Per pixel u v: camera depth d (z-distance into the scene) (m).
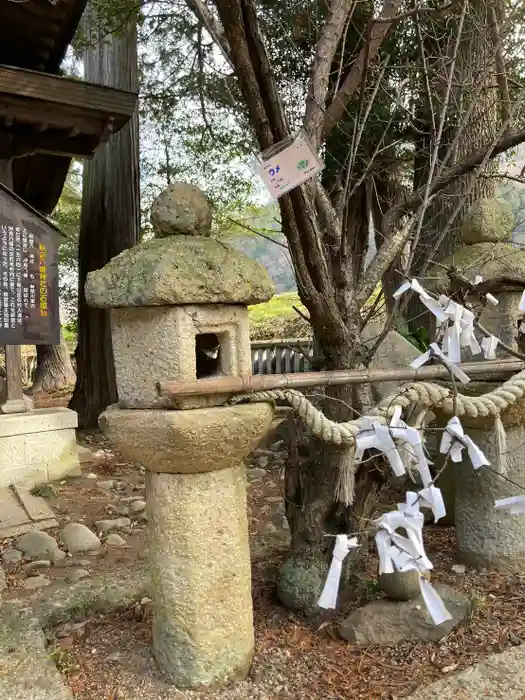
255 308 10.24
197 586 1.82
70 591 2.49
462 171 2.62
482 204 2.72
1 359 9.48
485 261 2.39
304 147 1.89
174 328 1.68
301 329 9.15
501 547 2.60
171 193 1.85
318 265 2.07
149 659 1.99
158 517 1.84
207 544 1.82
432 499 1.59
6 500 4.20
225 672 1.85
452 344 1.77
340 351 2.28
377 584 2.38
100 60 7.05
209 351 1.99
